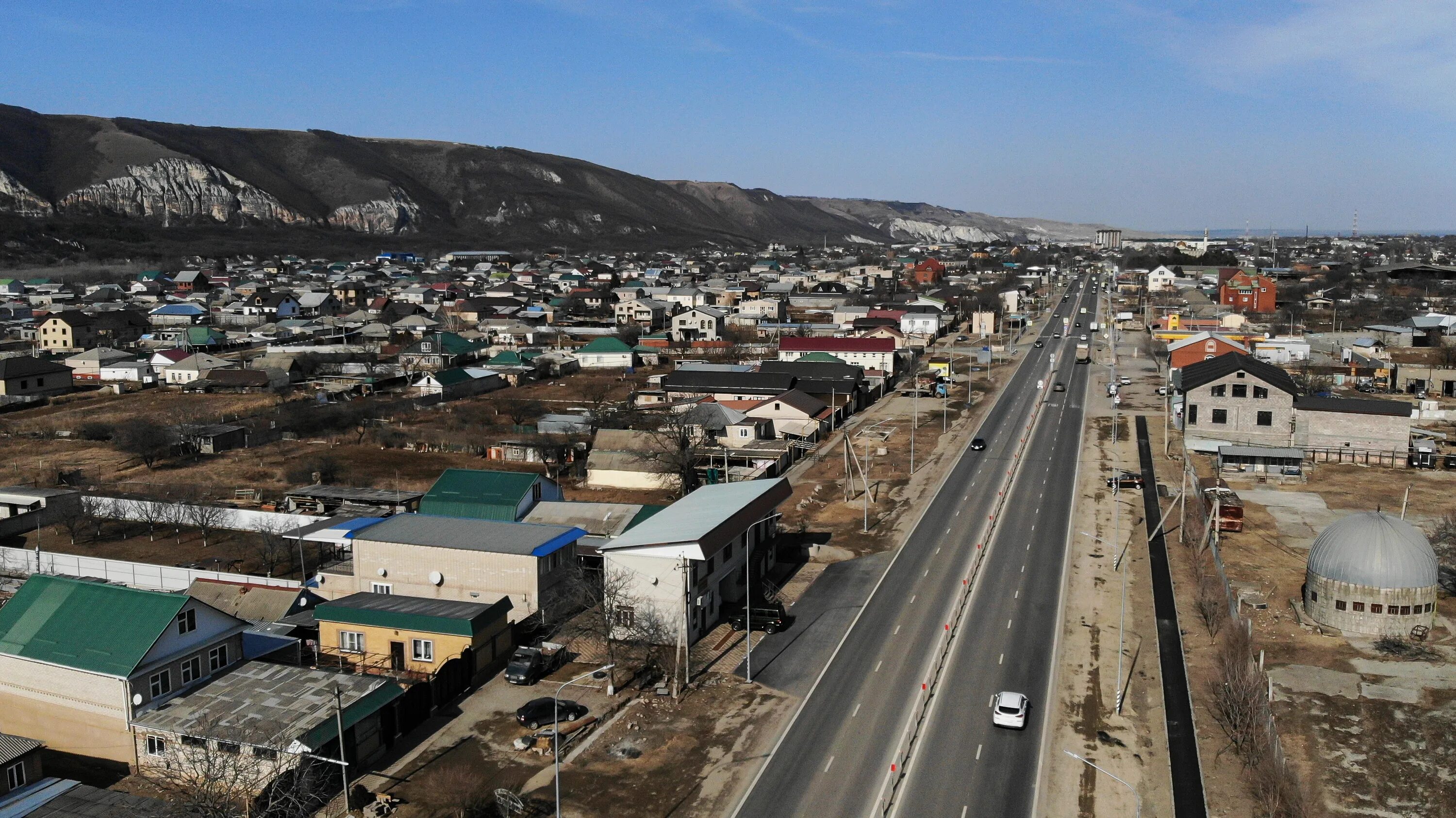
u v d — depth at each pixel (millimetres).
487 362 167125
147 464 104000
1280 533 79875
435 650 54531
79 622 48656
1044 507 87688
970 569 71750
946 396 144750
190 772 42219
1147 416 127250
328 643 56281
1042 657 57281
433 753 46875
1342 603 59844
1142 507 87688
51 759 46812
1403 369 136625
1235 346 145875
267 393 148375
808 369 140875
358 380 152250
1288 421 105062
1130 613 63625
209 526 82750
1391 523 60594
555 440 107688
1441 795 42719
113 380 159000
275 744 41719
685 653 56562
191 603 48906
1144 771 45188
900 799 42875
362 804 42188
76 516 81438
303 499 87500
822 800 42812
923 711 50750
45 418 129750
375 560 65000
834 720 50031
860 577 70750
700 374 135250
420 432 114312
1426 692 52000
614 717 50562
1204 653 57625
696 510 67125
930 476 99000
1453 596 65500
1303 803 40969
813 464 104625
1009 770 45281
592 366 172625
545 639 59375
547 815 41719
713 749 47281
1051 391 146375
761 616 61281
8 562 73250
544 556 62562
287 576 71625
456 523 68312
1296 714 49969
